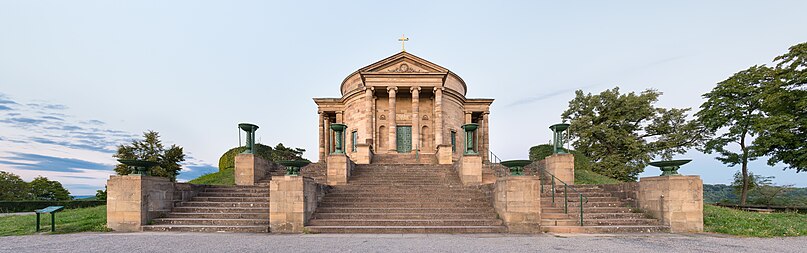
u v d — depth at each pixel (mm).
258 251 9734
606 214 14289
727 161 29062
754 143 25828
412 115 34969
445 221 13484
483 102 40844
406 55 36188
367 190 17078
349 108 39438
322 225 13367
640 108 36969
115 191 13484
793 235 12219
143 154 43250
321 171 23906
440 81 34938
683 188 13258
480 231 12703
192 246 10383
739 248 10211
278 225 12906
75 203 31688
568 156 20031
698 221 13102
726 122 27969
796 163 24234
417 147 34156
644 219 13828
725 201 36594
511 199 12883
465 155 19797
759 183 33688
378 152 35656
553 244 10672
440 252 9602
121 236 12016
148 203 13789
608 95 38250
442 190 17125
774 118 23781
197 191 16266
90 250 9930
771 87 25000
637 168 35906
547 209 14766
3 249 10070
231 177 24953
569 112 40719
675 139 35188
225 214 14312
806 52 23422
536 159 29812
